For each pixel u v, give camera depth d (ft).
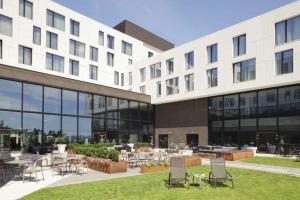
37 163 39.91
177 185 35.17
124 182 36.83
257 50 79.20
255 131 83.71
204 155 69.87
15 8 84.02
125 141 102.53
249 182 37.47
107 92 95.76
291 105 75.25
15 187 33.73
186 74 100.83
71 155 52.37
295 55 70.28
